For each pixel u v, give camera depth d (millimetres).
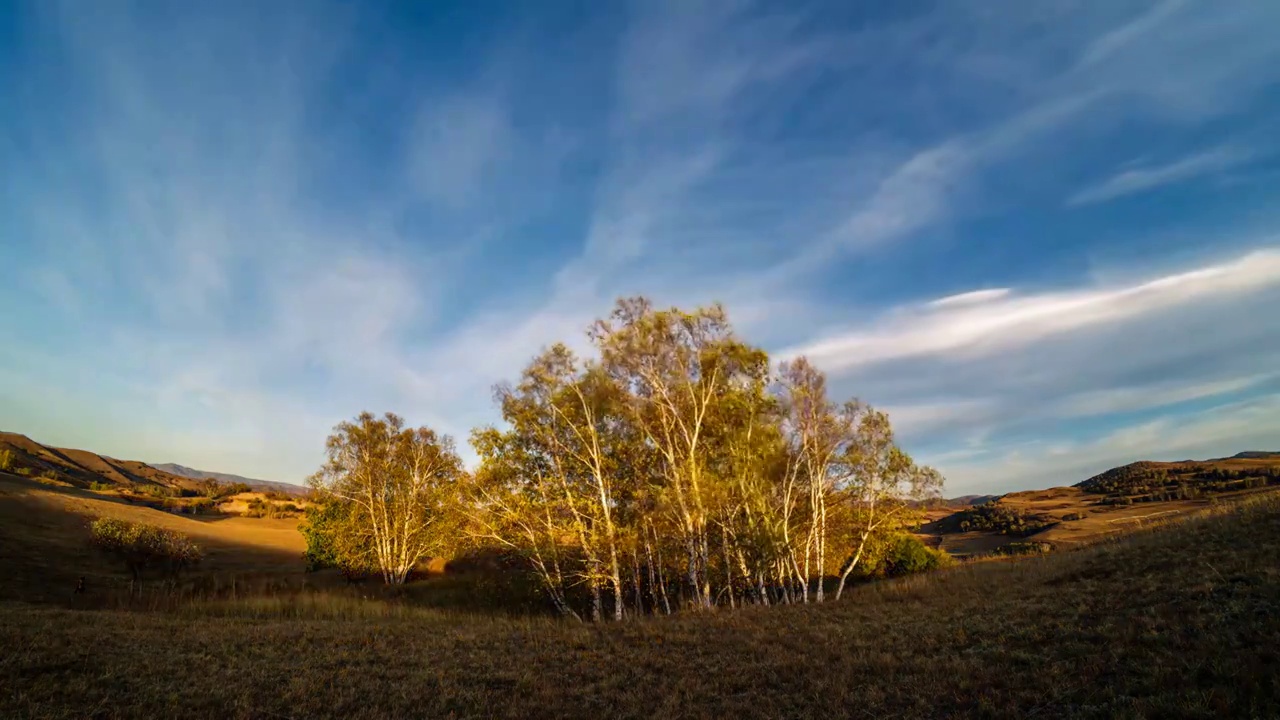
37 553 42719
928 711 9391
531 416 29344
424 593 38875
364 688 12367
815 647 14477
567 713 10852
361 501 49906
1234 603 11562
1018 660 11234
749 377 30203
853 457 31219
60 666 12547
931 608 18328
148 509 85500
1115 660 10031
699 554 28938
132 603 27781
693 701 11242
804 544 32906
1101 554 22000
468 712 11039
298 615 26359
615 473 30484
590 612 33125
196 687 11789
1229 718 7301
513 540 30172
